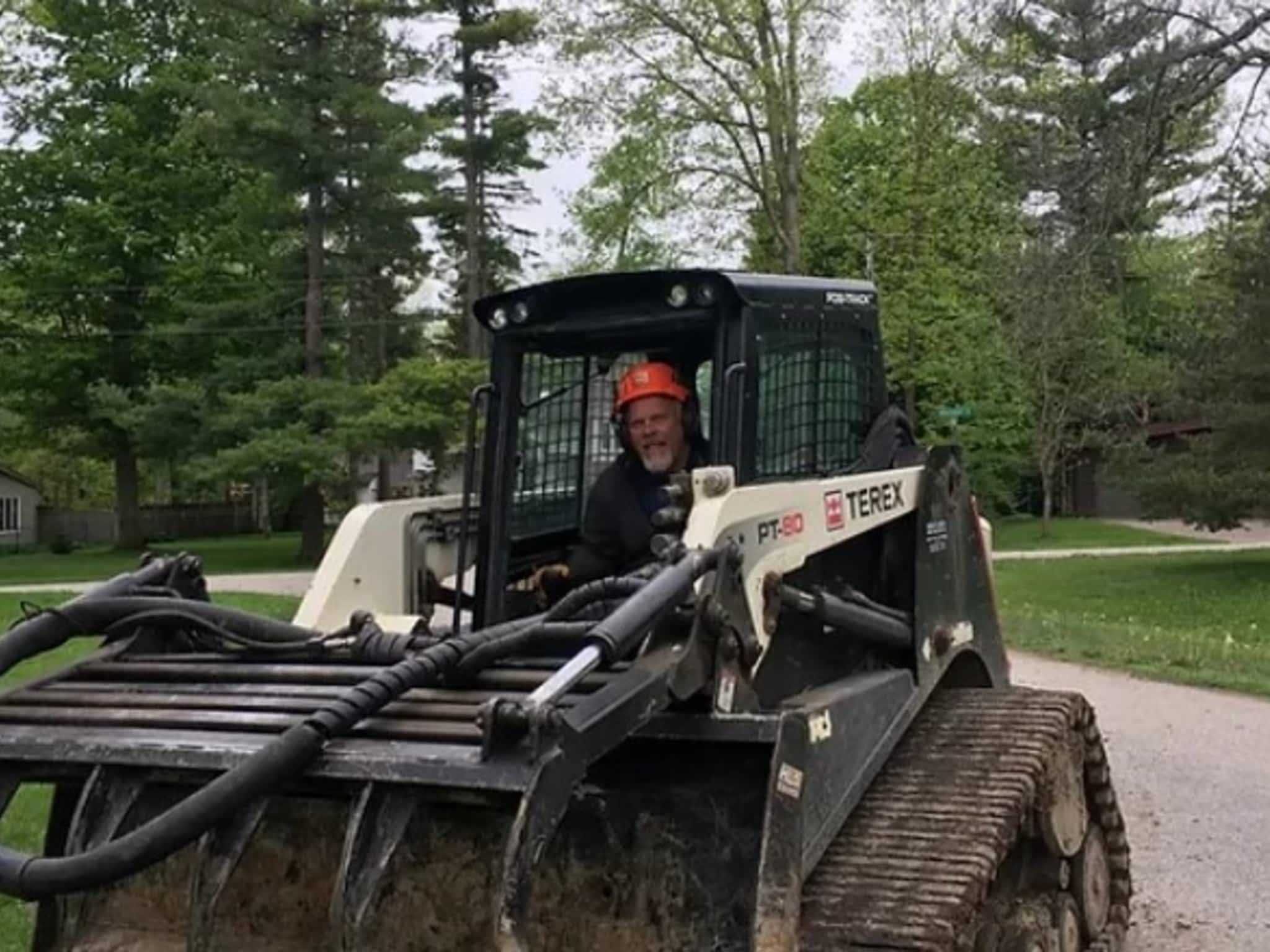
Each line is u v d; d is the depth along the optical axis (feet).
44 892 11.34
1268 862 26.13
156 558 16.07
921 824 15.19
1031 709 18.21
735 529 14.06
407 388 107.55
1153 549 115.85
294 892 13.78
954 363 114.11
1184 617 77.66
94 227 126.11
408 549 17.52
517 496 17.66
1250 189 72.23
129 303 130.11
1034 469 143.13
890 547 17.90
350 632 14.52
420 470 124.16
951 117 109.09
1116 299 110.83
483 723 11.39
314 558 120.26
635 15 106.52
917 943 13.19
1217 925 22.63
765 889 12.37
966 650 19.22
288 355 113.19
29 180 128.06
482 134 128.06
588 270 110.11
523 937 10.78
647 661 12.54
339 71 109.40
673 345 17.57
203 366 128.06
